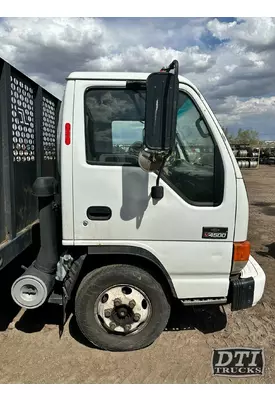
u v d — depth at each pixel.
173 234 2.93
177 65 2.34
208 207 2.91
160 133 2.37
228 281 3.04
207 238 2.95
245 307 3.03
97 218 2.89
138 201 2.88
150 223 2.91
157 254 2.96
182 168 2.88
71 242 2.92
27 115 3.41
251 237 7.43
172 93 2.34
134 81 2.80
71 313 3.79
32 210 3.57
